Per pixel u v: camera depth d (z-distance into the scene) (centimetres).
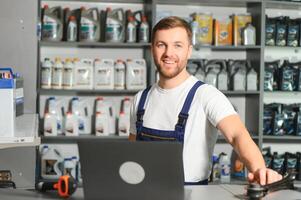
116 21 380
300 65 410
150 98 200
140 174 131
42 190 162
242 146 166
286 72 402
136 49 404
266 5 407
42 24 377
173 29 185
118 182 133
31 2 345
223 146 419
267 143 426
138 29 386
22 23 345
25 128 215
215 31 398
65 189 153
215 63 408
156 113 195
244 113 420
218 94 184
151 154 128
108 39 380
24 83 349
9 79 184
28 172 317
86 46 399
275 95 424
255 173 151
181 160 127
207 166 188
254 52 402
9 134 184
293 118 405
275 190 155
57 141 398
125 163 131
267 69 402
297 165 406
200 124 184
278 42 402
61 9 386
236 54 417
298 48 415
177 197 131
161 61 188
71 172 379
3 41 344
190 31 191
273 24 402
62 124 387
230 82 402
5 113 183
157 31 188
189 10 412
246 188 155
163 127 192
